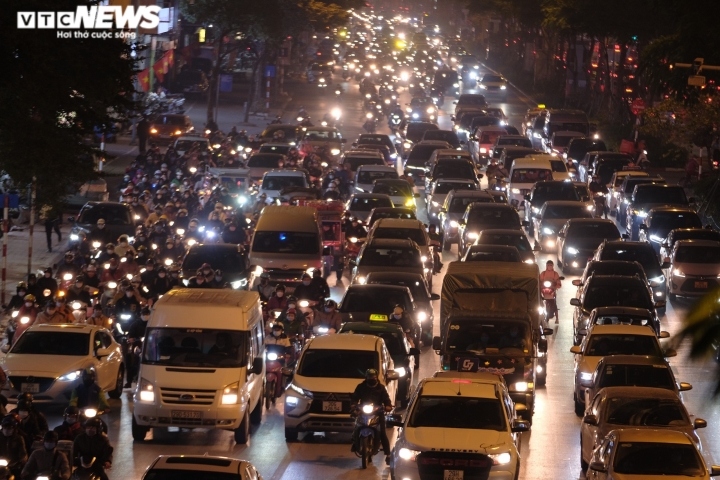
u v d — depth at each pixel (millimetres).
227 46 176500
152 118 130000
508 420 30750
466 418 30703
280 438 38531
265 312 50719
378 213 77625
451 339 41719
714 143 124188
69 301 49219
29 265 62562
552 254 80688
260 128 157250
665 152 124625
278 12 148500
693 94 102188
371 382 34531
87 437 28516
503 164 111000
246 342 37719
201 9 144000
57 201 58812
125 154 123312
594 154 109688
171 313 38062
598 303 54031
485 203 77750
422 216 97000
